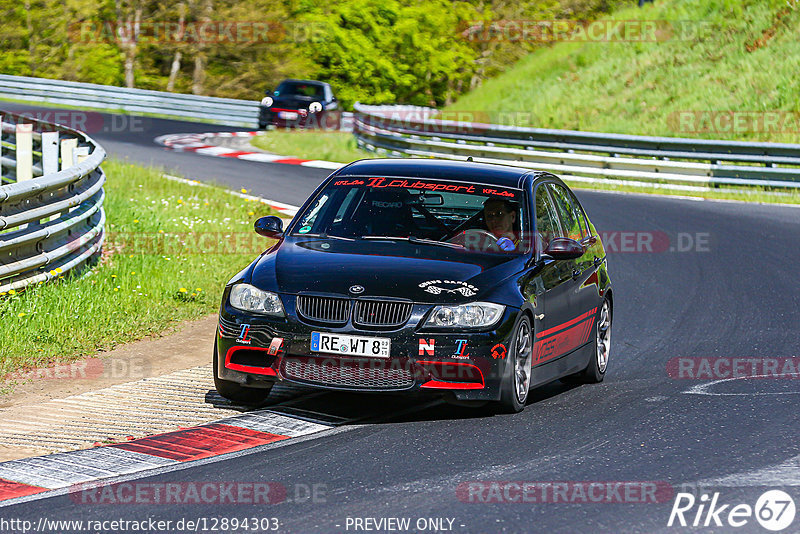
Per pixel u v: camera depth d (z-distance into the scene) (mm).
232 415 23859
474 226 26188
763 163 73188
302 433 22469
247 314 23594
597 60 125250
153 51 172000
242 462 20203
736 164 75312
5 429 22438
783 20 112812
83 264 38406
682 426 23625
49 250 34844
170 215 52219
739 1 119562
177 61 170250
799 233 57094
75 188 38531
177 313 35406
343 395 26156
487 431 22812
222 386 24562
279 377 23312
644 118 107125
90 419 23328
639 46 121938
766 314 38781
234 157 86188
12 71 163500
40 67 165250
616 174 77438
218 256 44438
